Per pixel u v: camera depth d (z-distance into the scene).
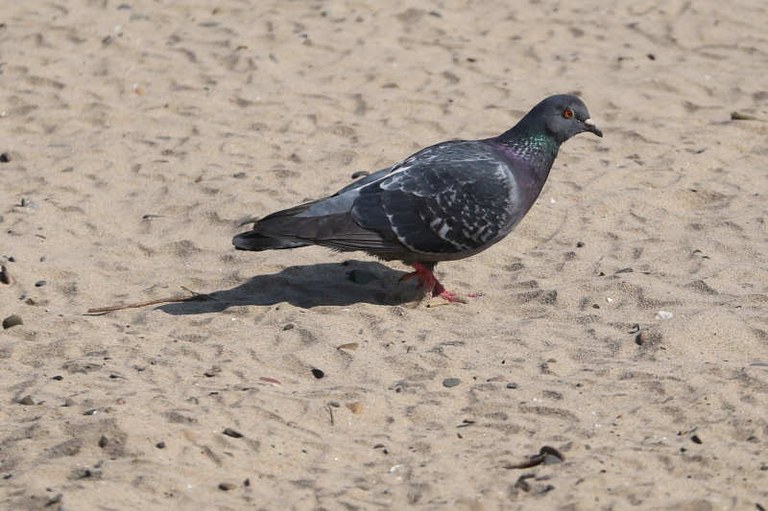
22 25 21.20
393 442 10.05
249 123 17.94
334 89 19.02
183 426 10.08
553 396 10.65
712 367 10.91
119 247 14.31
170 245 14.31
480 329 12.11
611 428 10.12
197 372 11.27
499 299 12.82
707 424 10.04
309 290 13.23
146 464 9.53
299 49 20.38
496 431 10.18
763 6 22.02
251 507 9.12
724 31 21.05
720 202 15.12
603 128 17.58
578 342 11.70
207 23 21.38
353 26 21.23
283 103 18.52
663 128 17.48
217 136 17.48
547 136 12.88
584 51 20.39
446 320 12.40
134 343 11.89
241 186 15.84
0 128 17.88
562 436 9.99
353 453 9.91
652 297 12.44
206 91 18.98
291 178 16.09
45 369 11.39
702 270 13.13
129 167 16.59
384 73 19.44
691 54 20.25
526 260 13.73
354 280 13.43
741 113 17.67
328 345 11.75
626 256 13.68
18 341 11.97
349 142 17.28
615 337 11.73
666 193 15.30
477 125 17.73
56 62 19.86
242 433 10.01
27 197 15.66
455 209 12.46
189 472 9.50
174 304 12.94
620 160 16.52
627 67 19.77
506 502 9.11
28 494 9.16
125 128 17.86
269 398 10.62
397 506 9.09
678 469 9.45
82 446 9.79
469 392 10.80
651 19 21.56
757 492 9.12
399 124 17.78
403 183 12.51
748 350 11.41
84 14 21.69
